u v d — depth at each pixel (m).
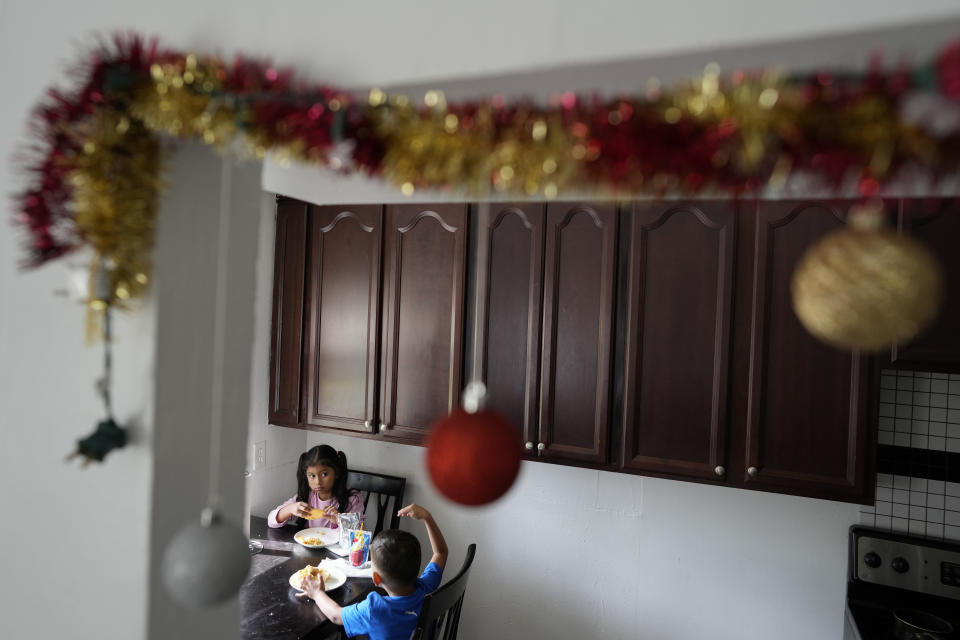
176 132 0.68
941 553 1.86
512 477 0.60
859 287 0.46
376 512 2.70
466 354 2.18
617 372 1.95
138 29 0.81
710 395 1.84
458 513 2.59
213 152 0.83
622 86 0.66
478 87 0.67
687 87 0.49
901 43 0.53
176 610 0.83
